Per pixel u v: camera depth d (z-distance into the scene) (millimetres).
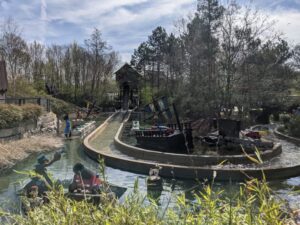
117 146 24516
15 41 51625
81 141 27469
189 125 24891
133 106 70188
